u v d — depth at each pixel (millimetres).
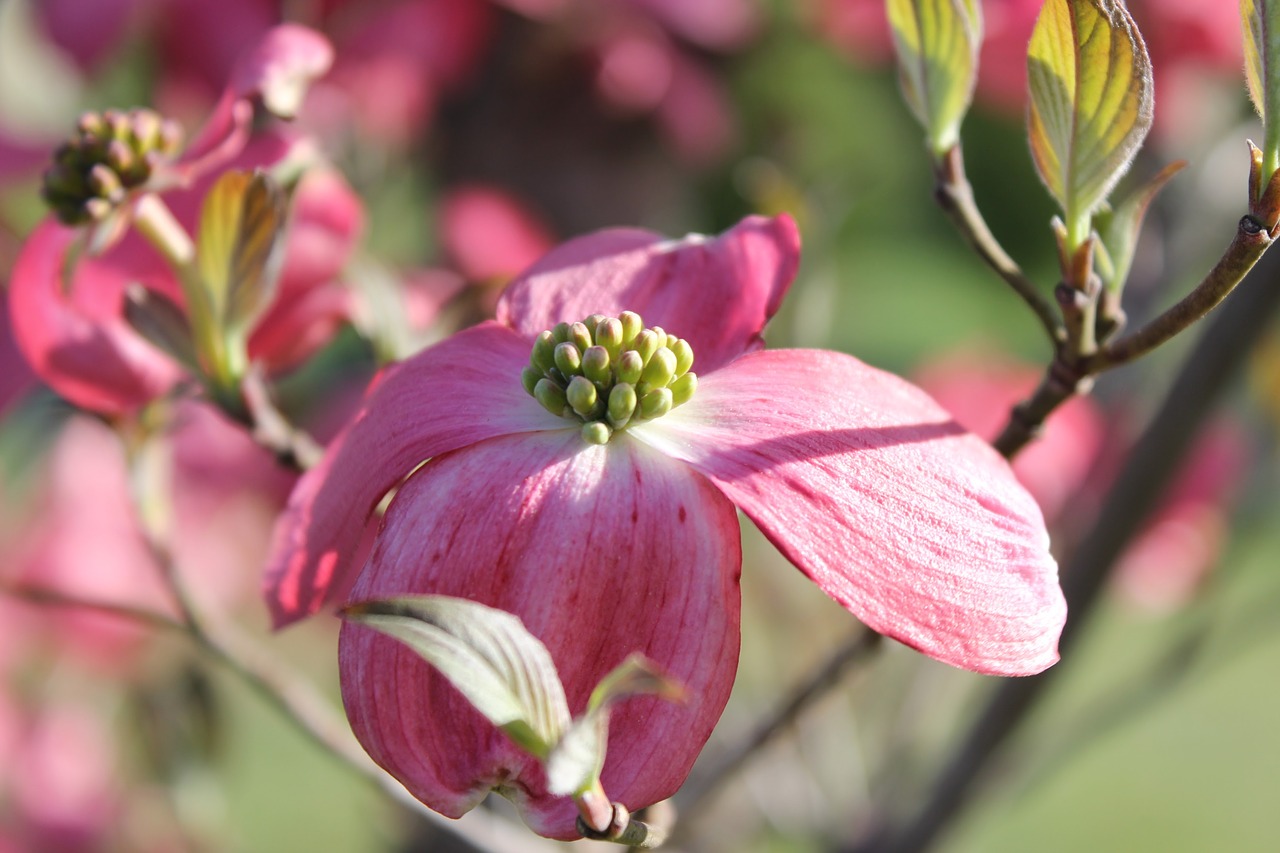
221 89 414
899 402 261
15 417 402
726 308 271
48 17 408
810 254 340
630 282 273
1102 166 259
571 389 256
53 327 296
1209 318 335
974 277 2365
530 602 247
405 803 309
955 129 271
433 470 255
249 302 291
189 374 297
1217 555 393
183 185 289
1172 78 379
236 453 406
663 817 265
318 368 383
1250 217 251
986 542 252
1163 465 337
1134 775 1110
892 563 249
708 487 254
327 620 418
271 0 419
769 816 370
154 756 363
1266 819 1052
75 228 290
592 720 236
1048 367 270
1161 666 368
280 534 266
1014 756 357
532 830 245
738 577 250
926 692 373
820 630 374
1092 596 345
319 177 310
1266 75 248
